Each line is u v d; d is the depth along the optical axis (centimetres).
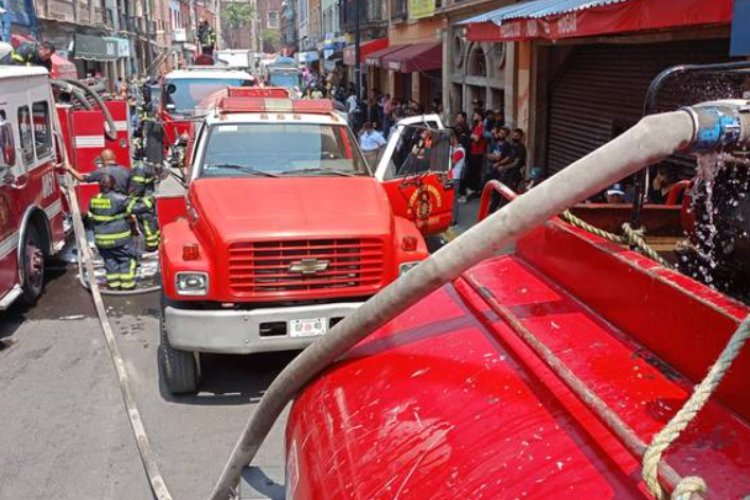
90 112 1153
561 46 1302
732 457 139
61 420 545
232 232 534
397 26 2572
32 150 838
